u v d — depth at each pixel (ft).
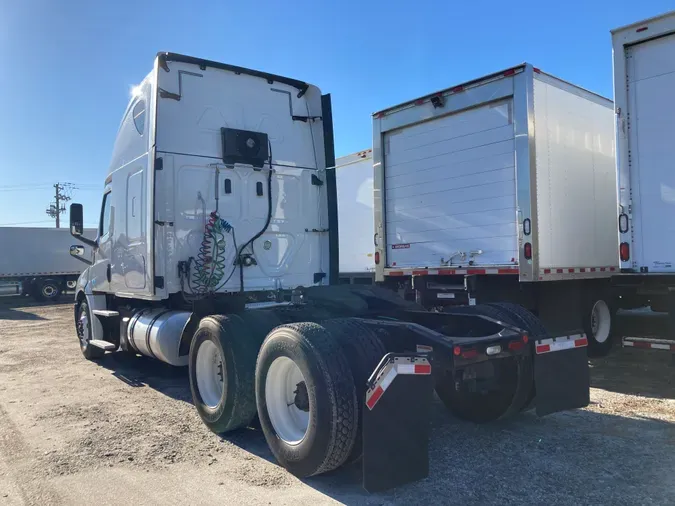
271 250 21.91
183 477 12.92
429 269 27.53
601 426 15.98
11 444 15.55
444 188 26.99
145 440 15.66
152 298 19.65
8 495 12.09
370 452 11.06
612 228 28.09
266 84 22.43
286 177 22.54
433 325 17.20
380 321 14.47
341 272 42.24
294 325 13.26
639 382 21.36
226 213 20.98
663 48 20.03
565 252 24.67
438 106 26.96
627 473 12.55
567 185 25.04
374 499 11.55
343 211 42.11
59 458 14.26
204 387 16.85
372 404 11.17
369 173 39.78
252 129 21.84
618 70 20.88
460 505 11.18
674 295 20.38
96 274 27.27
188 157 20.31
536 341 14.67
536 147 23.52
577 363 15.46
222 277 20.58
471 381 14.64
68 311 69.72
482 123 25.23
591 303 26.21
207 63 20.75
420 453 11.53
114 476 13.02
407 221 28.94
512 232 24.08
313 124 23.71
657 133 20.18
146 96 20.88
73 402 20.22
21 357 31.27
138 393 21.58
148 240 19.98
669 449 13.96
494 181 24.75
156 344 20.57
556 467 13.01
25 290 90.53
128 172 22.72
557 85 24.84
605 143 27.86
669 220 19.98
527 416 17.21
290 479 12.73
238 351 15.38
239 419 15.31
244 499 11.64
